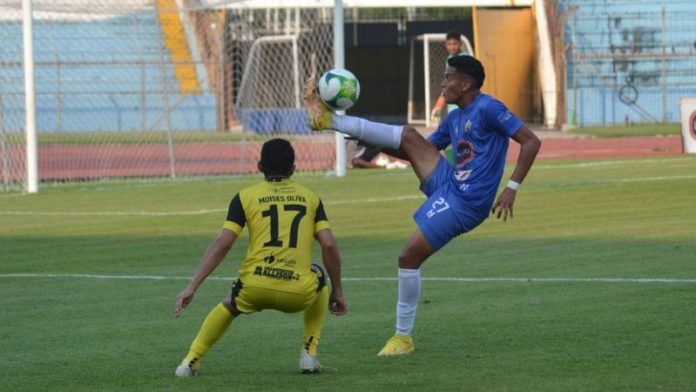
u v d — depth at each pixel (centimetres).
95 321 2295
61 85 9381
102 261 3178
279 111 8788
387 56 12112
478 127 1962
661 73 10900
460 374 1741
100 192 5356
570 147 7956
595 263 2869
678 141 8256
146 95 9269
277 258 1714
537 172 5653
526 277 2695
